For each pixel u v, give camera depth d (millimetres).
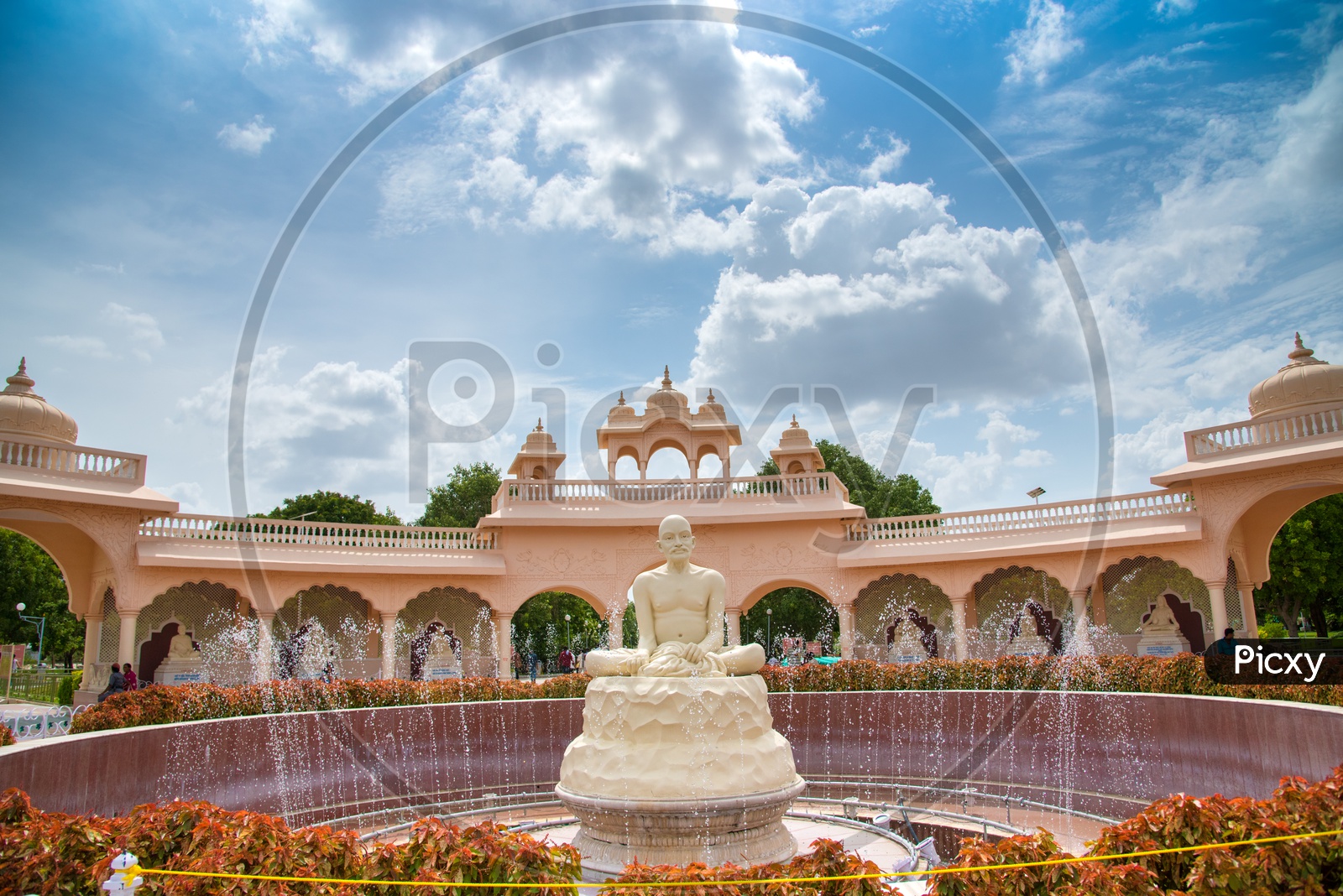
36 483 18125
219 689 14148
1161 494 20984
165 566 20094
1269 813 5461
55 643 43812
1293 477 18906
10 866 5449
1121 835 5559
